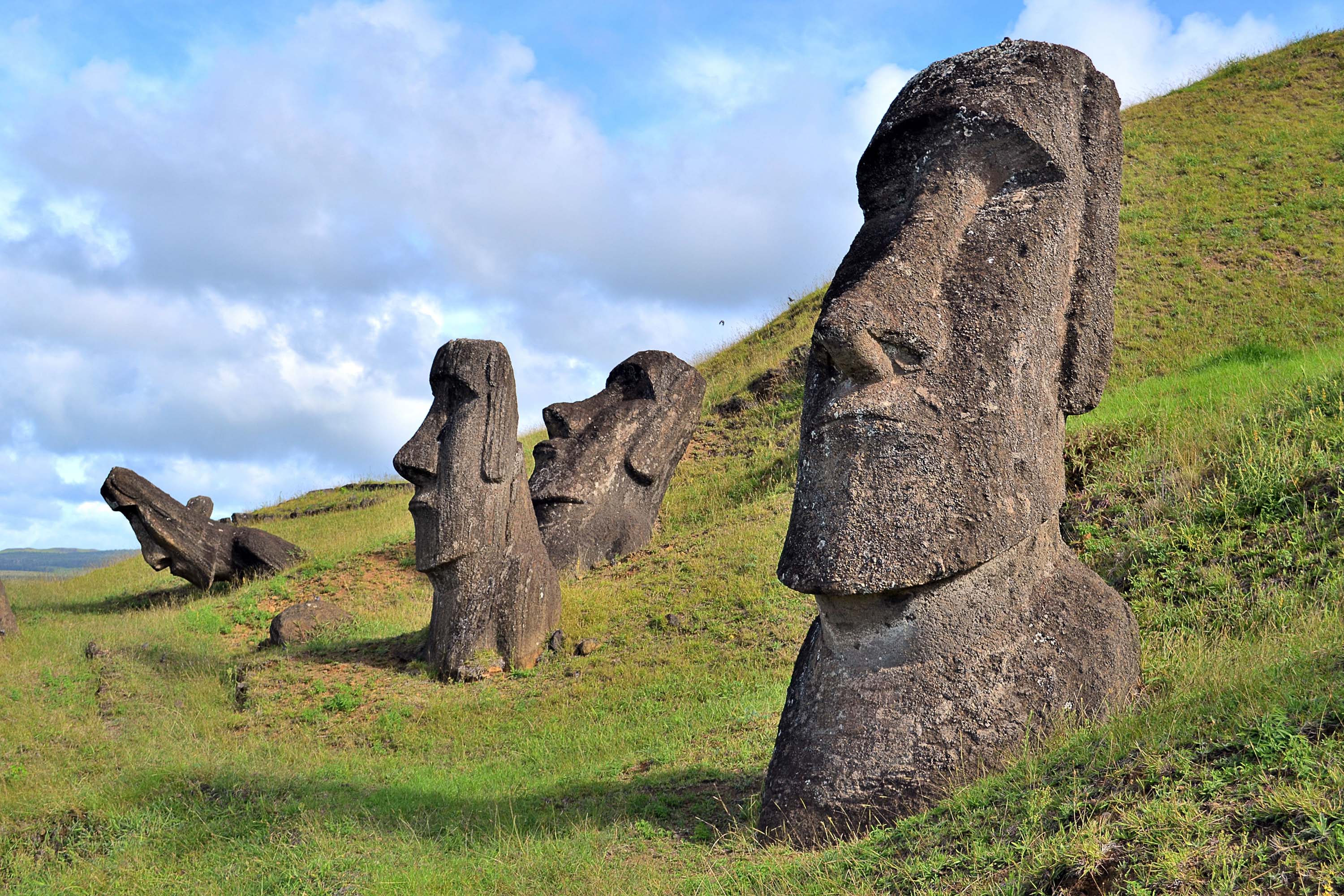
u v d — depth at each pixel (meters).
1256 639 7.98
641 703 10.88
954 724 6.09
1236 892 3.69
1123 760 4.98
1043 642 6.44
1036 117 6.84
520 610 12.95
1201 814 4.18
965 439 6.37
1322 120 27.20
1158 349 18.91
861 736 6.13
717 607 13.20
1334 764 4.12
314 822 7.18
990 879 4.40
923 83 7.26
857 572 6.19
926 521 6.23
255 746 10.52
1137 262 22.36
